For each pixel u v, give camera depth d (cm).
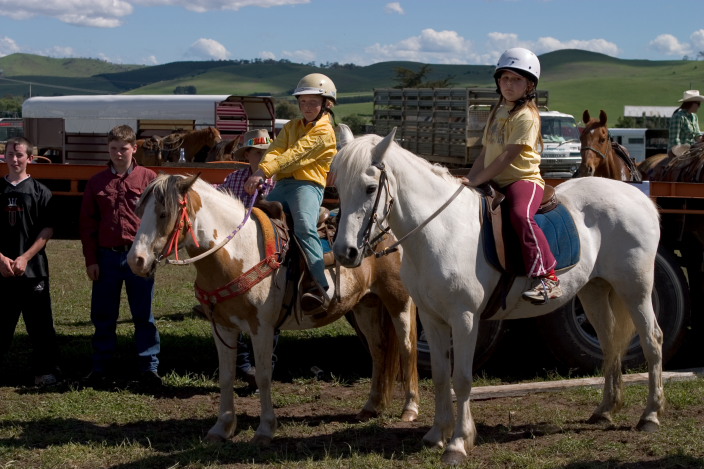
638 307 537
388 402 579
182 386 661
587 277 525
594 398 613
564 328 673
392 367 577
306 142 514
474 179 488
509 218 489
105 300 655
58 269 1297
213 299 499
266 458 482
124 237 642
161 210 459
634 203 539
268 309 505
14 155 638
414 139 1994
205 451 490
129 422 562
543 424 552
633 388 634
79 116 1728
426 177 478
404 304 565
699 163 827
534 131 485
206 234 483
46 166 708
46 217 644
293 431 542
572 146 2006
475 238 479
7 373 691
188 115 1686
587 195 539
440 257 471
